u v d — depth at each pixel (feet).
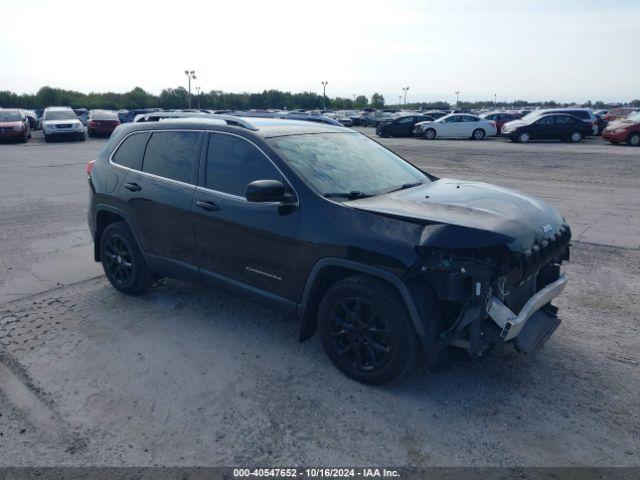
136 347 13.34
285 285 12.28
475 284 10.14
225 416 10.51
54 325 14.64
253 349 13.23
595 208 29.99
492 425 10.19
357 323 11.30
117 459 9.34
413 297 10.27
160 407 10.82
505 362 12.55
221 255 13.46
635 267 19.38
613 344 13.43
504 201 12.17
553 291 11.89
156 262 15.33
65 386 11.59
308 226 11.59
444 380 11.76
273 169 12.51
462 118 92.79
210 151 13.89
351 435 9.92
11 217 27.96
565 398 11.07
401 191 13.07
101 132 93.76
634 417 10.42
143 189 15.12
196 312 15.49
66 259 20.62
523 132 82.94
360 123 148.25
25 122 85.20
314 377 11.90
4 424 10.32
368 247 10.64
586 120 83.82
